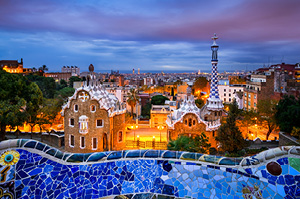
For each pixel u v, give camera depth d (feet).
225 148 125.39
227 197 26.35
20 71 540.52
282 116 157.99
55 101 183.21
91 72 139.44
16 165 26.32
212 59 152.05
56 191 26.73
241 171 27.17
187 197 26.99
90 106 134.31
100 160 29.27
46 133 163.32
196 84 445.78
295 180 24.88
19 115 145.89
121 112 150.51
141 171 28.96
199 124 145.69
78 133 136.56
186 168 28.66
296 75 418.92
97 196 27.32
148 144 159.53
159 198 27.27
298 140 129.29
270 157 26.48
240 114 185.06
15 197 25.40
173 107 257.34
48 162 27.76
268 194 25.29
